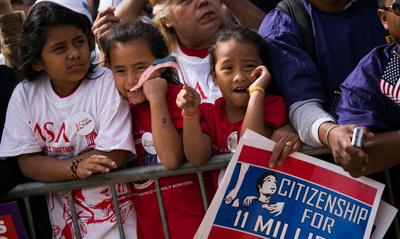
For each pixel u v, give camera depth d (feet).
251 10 12.45
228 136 8.89
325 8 9.29
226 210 8.18
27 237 9.04
